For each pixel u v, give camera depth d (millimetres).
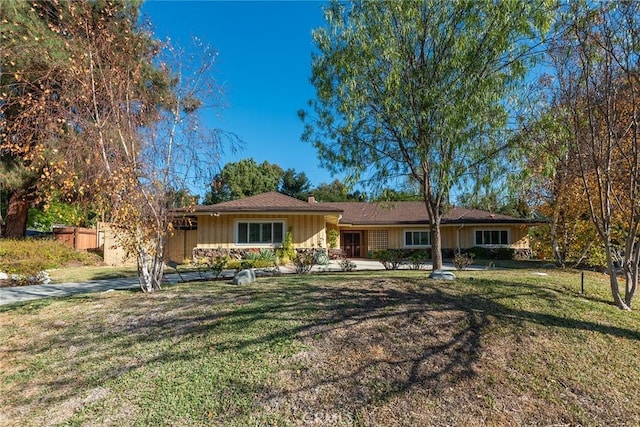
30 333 5352
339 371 4000
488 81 8312
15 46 8078
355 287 6863
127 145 7043
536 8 7480
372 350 4395
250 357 4297
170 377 3980
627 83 6324
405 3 8812
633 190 6660
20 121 6691
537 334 5012
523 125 8602
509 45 8344
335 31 9586
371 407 3467
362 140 10422
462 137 8602
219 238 16906
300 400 3562
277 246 17094
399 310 5484
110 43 7297
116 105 6977
